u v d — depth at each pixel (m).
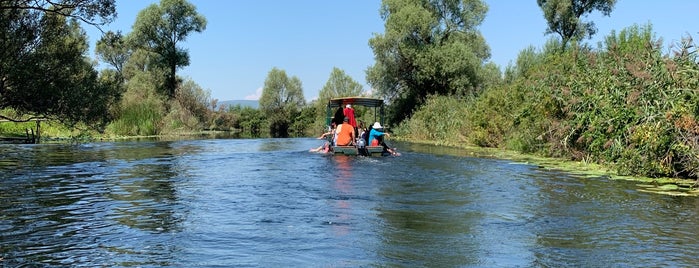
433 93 41.94
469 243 6.70
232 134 51.38
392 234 7.12
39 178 12.71
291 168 15.00
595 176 13.27
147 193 10.41
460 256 6.14
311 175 13.34
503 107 25.48
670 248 6.49
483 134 25.86
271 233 7.12
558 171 14.50
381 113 22.78
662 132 12.66
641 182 12.34
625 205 9.32
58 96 22.02
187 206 9.01
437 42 40.84
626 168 13.56
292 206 9.04
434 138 33.97
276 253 6.19
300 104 73.00
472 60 39.34
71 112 22.69
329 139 22.27
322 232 7.20
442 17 43.00
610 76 16.06
